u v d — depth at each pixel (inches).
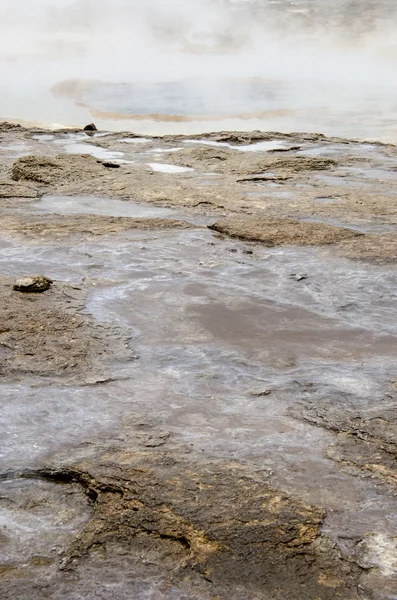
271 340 159.5
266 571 89.8
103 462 112.2
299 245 232.2
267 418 126.0
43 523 99.6
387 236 243.3
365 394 135.0
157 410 128.5
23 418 125.1
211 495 104.0
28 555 92.8
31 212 276.1
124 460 112.7
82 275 200.8
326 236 241.3
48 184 327.9
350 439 119.5
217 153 404.2
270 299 184.1
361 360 149.9
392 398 133.6
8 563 91.3
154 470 109.9
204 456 113.8
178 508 101.2
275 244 233.6
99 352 152.0
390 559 91.9
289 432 121.4
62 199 300.2
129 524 98.4
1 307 174.7
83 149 429.7
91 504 104.0
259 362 148.4
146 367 145.7
